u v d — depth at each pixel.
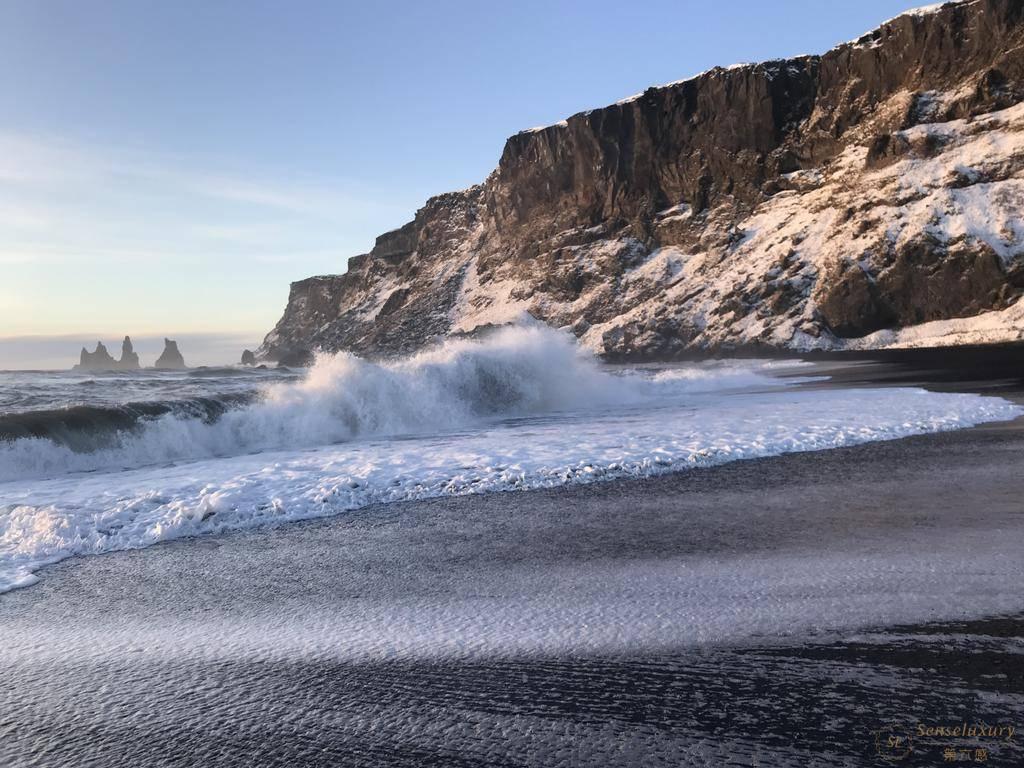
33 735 3.71
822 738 3.45
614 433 14.55
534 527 7.77
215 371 59.00
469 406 19.84
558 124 167.50
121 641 5.00
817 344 97.12
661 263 141.00
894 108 113.62
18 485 10.56
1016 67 104.56
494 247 186.50
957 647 4.43
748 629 4.79
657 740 3.47
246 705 4.01
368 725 3.74
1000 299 87.31
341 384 17.36
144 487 10.15
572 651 4.55
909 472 9.89
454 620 5.17
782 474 10.12
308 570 6.54
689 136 145.00
